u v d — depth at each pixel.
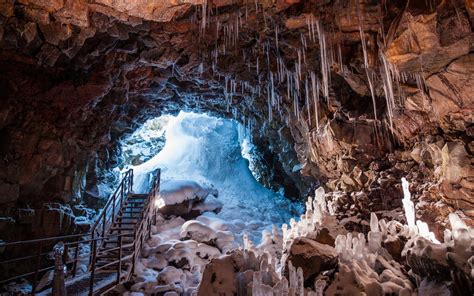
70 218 11.97
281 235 10.16
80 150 13.24
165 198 15.60
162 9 7.47
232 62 11.37
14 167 10.12
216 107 16.98
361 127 10.39
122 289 8.01
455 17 5.83
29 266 10.41
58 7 7.13
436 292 4.46
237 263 5.77
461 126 7.46
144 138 22.97
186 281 10.02
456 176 7.38
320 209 8.07
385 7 7.05
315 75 10.38
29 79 9.65
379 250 6.03
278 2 7.99
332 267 5.38
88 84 10.63
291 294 4.53
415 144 9.02
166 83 13.99
